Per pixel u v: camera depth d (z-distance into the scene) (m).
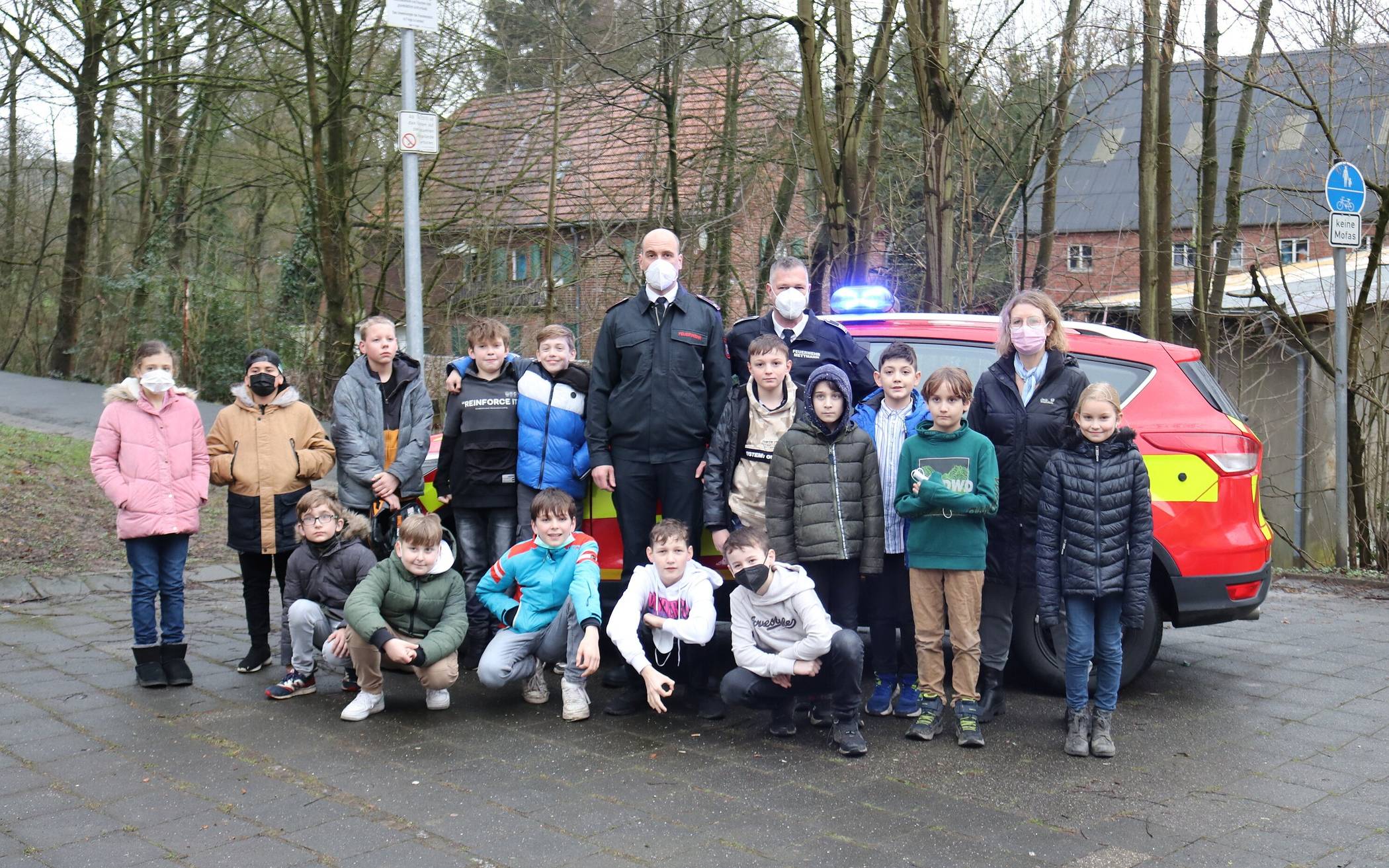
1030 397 4.69
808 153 12.79
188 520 5.10
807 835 3.50
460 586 4.91
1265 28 9.41
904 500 4.50
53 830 3.48
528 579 4.86
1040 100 11.82
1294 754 4.38
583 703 4.79
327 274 13.37
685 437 5.00
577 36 13.32
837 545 4.54
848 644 4.27
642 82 13.12
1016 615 5.14
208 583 7.53
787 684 4.45
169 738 4.40
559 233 14.61
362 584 4.74
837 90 9.88
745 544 4.40
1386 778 4.09
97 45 18.06
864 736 4.58
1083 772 4.14
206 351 18.30
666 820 3.62
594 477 5.11
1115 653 4.39
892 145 11.97
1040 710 4.98
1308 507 10.12
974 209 11.34
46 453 10.38
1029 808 3.77
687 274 13.59
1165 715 4.89
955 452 4.41
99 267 21.77
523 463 5.36
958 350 5.36
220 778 3.97
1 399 15.08
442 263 15.01
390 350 5.47
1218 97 10.52
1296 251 12.87
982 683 4.88
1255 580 5.06
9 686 5.03
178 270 19.22
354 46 13.13
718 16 12.43
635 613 4.67
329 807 3.71
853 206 9.85
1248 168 13.83
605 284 14.40
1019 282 12.30
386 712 4.85
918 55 9.09
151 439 5.07
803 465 4.59
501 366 5.46
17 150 22.17
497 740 4.48
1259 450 5.22
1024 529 4.68
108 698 4.89
